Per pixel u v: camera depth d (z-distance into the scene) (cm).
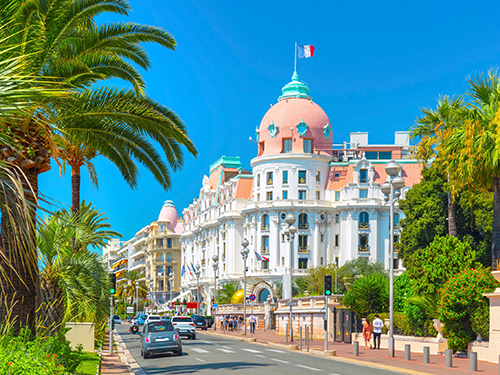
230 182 11712
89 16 1925
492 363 2472
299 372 2139
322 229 9994
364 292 4122
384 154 10581
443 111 3353
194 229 13550
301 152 10181
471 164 2809
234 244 11188
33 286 1573
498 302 2519
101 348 3394
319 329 4700
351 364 2541
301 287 9238
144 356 2988
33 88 980
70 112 1789
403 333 3547
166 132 1897
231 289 9856
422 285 3067
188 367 2392
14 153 1563
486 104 3014
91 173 3481
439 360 2630
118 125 1994
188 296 13362
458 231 5669
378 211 9769
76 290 2572
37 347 1423
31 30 1562
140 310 16188
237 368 2289
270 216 10069
